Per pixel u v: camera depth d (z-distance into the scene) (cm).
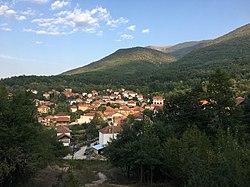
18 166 2097
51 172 2747
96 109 12719
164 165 2586
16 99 2234
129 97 16050
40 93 15175
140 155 2666
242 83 9575
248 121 3316
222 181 1244
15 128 2014
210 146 1959
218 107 3184
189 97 3369
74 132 8962
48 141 2409
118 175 3341
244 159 1272
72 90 17788
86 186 2600
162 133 2945
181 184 2345
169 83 14962
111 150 3050
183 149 2086
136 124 3142
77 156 6012
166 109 3481
